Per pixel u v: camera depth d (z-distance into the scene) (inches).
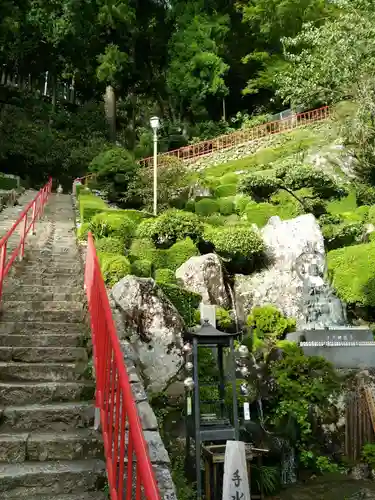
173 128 1182.3
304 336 393.1
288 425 312.7
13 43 1120.8
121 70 1182.3
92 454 145.2
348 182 730.2
